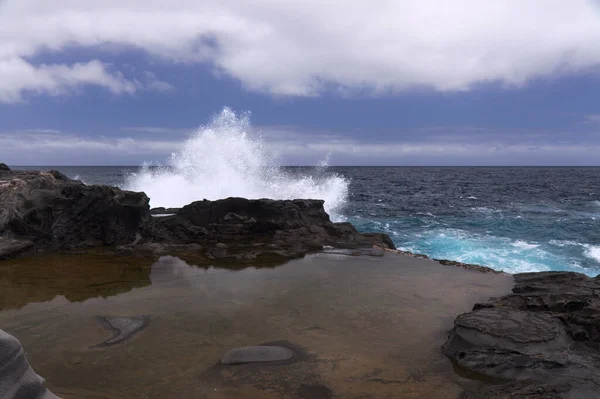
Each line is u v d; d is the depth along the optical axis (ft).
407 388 11.53
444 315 17.22
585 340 13.98
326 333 15.28
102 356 13.34
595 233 51.11
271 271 24.54
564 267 35.55
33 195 30.83
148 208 34.58
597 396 10.79
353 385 11.66
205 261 27.17
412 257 28.66
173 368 12.59
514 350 12.78
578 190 127.03
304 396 11.07
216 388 11.46
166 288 20.90
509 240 46.68
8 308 17.75
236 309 17.76
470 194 110.52
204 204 36.83
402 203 86.38
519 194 111.04
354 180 180.04
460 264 26.22
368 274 23.84
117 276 23.20
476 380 12.01
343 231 36.47
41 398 6.35
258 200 36.96
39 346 14.03
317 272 24.30
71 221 31.48
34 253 29.09
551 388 11.07
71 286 21.16
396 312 17.52
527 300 17.35
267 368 12.58
